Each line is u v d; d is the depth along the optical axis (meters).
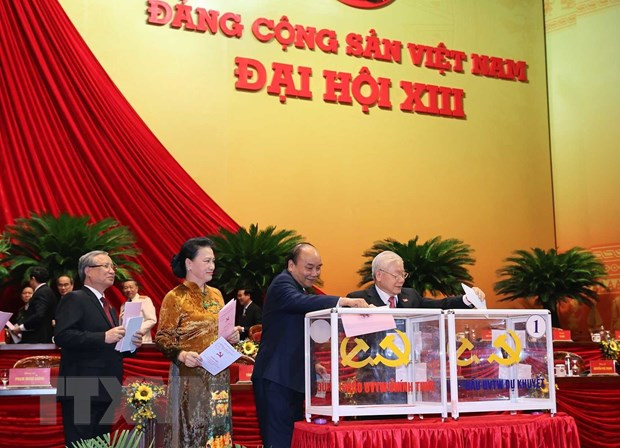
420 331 3.36
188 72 10.99
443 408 3.31
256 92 11.32
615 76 12.25
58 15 10.32
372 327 3.23
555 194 13.01
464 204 12.46
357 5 12.22
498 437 3.30
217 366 4.02
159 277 10.13
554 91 13.20
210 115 11.02
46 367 5.68
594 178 12.38
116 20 10.72
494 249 12.53
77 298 4.40
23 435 5.76
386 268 4.15
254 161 11.18
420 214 12.12
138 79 10.70
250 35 11.43
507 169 12.84
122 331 4.22
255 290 9.46
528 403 3.48
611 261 12.00
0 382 5.49
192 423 4.12
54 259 8.43
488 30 13.13
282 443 4.08
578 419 7.73
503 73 13.09
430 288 10.12
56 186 9.86
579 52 12.84
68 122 10.09
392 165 12.05
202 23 11.15
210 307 4.34
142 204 10.30
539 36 13.42
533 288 10.84
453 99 12.68
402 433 3.17
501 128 12.91
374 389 3.25
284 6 11.72
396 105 12.24
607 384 7.89
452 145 12.53
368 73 12.09
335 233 11.50
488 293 12.38
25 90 9.96
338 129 11.77
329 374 3.27
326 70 11.82
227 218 10.79
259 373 4.20
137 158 10.40
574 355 8.13
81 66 10.32
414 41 12.56
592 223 12.34
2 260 8.48
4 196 9.52
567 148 12.89
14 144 9.73
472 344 3.43
